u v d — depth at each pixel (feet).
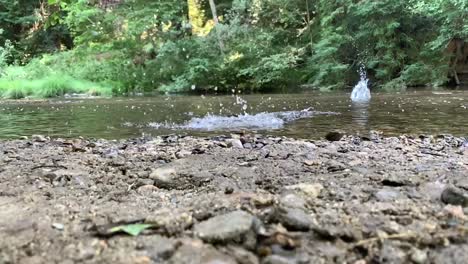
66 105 26.96
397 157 8.69
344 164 7.84
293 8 45.62
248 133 13.67
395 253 3.83
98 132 14.76
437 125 14.39
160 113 20.74
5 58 50.03
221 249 3.87
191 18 52.47
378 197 5.39
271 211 4.62
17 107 25.93
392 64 38.86
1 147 10.79
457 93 27.53
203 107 23.40
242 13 47.70
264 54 43.19
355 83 40.55
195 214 4.66
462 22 34.94
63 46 59.16
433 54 37.83
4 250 3.89
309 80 42.70
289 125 15.31
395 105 20.80
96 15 49.11
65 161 8.61
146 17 47.80
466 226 4.39
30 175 7.16
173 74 44.98
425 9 33.83
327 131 13.70
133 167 7.89
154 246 3.89
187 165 7.75
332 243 4.06
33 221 4.64
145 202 5.46
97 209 5.12
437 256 3.80
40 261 3.66
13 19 58.49
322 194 5.57
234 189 6.01
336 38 40.06
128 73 45.16
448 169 7.25
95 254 3.79
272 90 40.50
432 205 5.09
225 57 43.93
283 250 3.89
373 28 39.09
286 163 7.97
